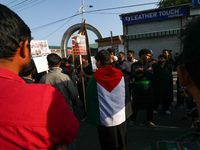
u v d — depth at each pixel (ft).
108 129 5.24
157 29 33.81
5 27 1.72
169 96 11.12
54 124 1.75
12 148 1.64
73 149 5.81
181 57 1.35
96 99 5.27
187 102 6.02
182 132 8.58
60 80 6.56
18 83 1.85
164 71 10.50
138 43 35.78
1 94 1.71
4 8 1.80
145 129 9.09
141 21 34.14
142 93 8.68
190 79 1.29
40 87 1.90
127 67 12.85
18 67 2.03
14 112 1.64
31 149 1.66
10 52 1.82
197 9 29.91
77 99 16.67
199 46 1.14
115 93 5.23
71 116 2.02
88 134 8.93
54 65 6.73
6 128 1.61
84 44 10.05
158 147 1.27
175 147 1.22
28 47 2.07
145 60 8.49
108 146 5.34
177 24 32.27
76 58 13.71
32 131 1.64
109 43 39.01
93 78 5.42
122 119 5.32
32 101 1.71
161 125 9.51
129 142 7.85
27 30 2.01
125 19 35.24
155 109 11.38
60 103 1.90
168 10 31.81
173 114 11.11
